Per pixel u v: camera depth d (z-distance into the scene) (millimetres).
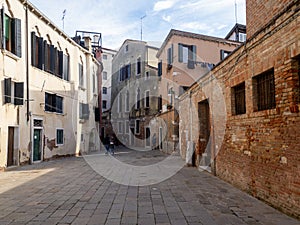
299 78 4941
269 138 5770
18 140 13656
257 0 6863
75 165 14102
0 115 12102
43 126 16469
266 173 5926
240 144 7387
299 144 4723
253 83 6605
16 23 13648
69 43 20484
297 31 4746
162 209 5777
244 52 6957
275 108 5551
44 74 16672
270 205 5766
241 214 5301
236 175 7738
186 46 21375
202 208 5801
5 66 12656
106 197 6895
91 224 4883
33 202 6418
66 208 5902
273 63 5570
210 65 21266
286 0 5605
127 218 5203
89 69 24016
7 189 7969
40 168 12914
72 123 20672
